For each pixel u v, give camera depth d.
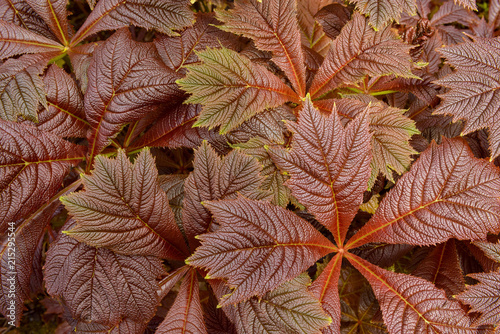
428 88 0.77
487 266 0.71
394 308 0.67
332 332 0.66
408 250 0.75
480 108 0.70
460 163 0.68
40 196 0.70
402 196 0.69
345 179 0.67
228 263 0.64
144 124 0.77
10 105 0.70
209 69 0.69
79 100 0.74
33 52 0.74
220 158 0.71
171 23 0.75
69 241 0.69
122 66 0.71
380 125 0.70
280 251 0.66
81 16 0.96
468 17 0.89
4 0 0.75
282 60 0.72
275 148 0.66
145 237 0.68
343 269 0.78
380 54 0.71
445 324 0.66
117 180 0.66
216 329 0.73
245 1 0.71
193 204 0.68
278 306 0.66
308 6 0.82
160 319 0.81
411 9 0.70
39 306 1.00
